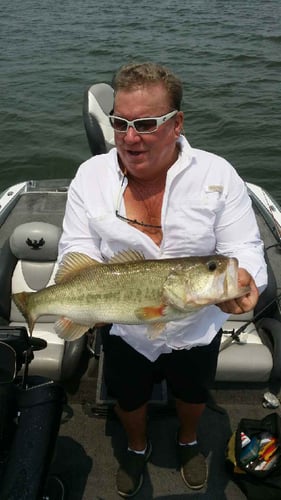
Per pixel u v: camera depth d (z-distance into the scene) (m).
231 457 2.73
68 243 2.10
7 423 2.13
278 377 3.19
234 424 3.11
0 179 8.16
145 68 1.76
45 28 19.48
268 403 3.20
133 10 23.34
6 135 9.57
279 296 3.60
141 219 1.97
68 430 3.07
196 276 1.76
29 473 2.00
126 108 1.76
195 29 18.41
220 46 15.77
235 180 2.01
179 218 1.93
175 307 1.80
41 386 2.33
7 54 15.37
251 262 1.96
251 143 9.13
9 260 3.75
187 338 2.09
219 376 3.24
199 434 3.05
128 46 16.06
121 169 1.98
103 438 3.03
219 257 1.78
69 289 1.92
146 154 1.82
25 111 10.65
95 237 2.06
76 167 8.48
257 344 3.33
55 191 5.43
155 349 2.14
